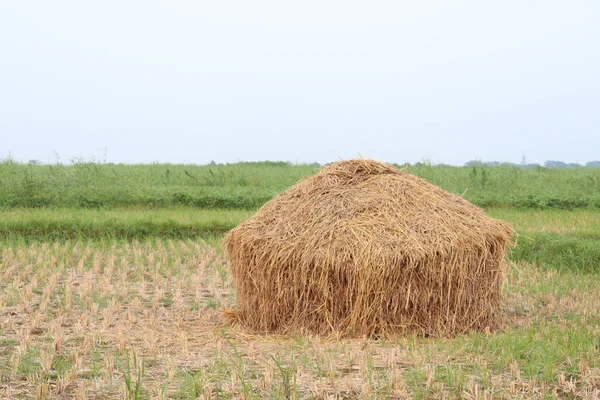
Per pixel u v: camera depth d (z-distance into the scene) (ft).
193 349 21.27
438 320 23.26
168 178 79.66
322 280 23.35
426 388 16.71
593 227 48.19
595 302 29.40
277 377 17.75
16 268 35.32
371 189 25.70
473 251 23.70
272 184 76.48
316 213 25.00
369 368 17.70
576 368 18.44
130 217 48.44
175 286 32.53
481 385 17.24
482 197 66.33
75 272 35.24
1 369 18.53
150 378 17.90
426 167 83.82
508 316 27.32
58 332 21.74
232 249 25.81
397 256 22.79
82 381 17.60
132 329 24.23
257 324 24.71
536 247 40.73
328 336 22.84
